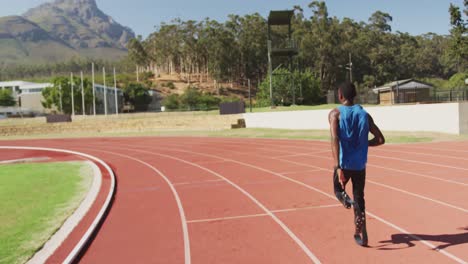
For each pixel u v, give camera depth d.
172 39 126.69
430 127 20.42
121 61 189.50
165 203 8.46
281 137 24.69
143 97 100.50
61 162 17.89
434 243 5.20
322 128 27.05
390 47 111.50
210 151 19.66
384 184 9.27
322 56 99.94
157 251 5.49
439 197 7.73
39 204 8.38
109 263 5.15
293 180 10.41
